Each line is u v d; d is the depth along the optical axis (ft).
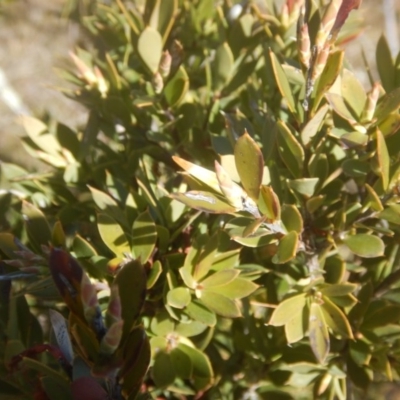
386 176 0.84
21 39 3.03
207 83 1.17
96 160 1.20
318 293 0.89
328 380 0.99
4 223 1.08
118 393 0.72
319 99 0.86
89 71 1.18
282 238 0.81
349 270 1.04
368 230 0.98
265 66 1.11
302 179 0.88
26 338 0.93
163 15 1.12
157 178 1.16
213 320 0.87
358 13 1.38
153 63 1.06
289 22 1.19
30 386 0.87
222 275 0.88
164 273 0.94
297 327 0.88
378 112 0.88
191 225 1.00
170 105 1.09
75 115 2.90
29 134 1.13
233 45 1.19
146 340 0.73
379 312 0.95
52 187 1.14
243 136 0.74
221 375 1.07
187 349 0.92
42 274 0.88
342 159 1.04
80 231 1.11
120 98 1.12
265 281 1.05
